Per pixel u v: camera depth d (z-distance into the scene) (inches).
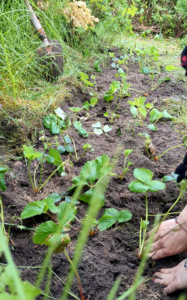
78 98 90.7
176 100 94.3
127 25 177.9
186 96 99.3
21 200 49.1
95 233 44.9
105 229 45.6
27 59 80.8
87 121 80.0
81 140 70.0
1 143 63.0
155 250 41.4
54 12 110.9
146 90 101.5
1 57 79.1
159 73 115.8
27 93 79.7
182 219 39.6
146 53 129.2
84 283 36.8
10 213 46.2
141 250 41.0
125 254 42.0
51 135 69.6
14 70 79.5
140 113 79.7
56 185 54.5
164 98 95.3
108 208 48.1
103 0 156.2
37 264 38.7
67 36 124.0
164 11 246.7
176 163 62.8
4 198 48.4
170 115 78.9
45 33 103.4
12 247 40.7
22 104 74.7
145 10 242.7
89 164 51.2
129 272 39.2
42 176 56.5
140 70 118.3
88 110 85.2
